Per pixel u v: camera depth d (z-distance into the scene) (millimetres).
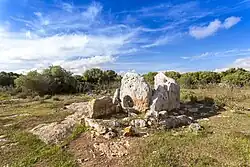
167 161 7211
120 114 12281
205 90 24484
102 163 7625
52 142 9703
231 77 36594
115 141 9109
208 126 11391
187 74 39844
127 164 7359
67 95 32375
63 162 7902
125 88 13945
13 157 8672
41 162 8109
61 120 12805
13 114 16438
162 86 14008
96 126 10047
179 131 10477
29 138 10336
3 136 11031
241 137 9336
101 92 31031
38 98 27781
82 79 44562
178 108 14711
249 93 21547
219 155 7695
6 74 47344
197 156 7520
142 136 9617
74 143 9359
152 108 12625
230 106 16047
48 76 37156
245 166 6867
